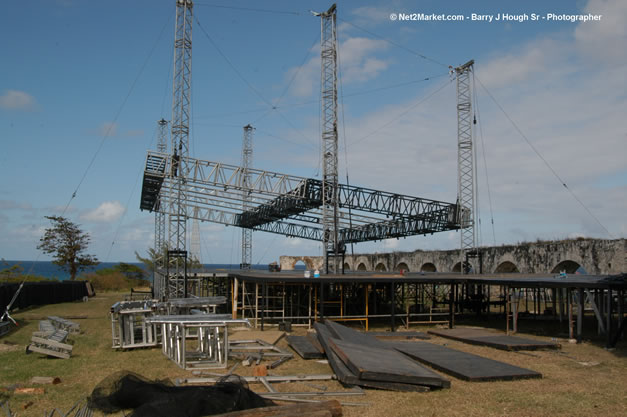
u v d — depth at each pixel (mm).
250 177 32062
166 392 8312
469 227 38688
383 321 25062
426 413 9172
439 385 10805
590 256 30828
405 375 10695
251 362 13930
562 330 22000
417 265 50594
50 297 35750
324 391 10609
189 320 13977
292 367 13625
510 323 25000
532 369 13266
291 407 8078
